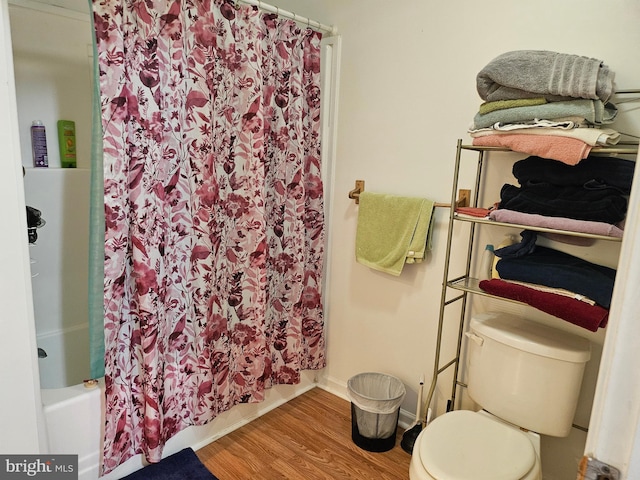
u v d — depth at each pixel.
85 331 2.34
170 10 1.55
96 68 1.41
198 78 1.66
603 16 1.46
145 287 1.56
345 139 2.26
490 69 1.41
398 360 2.19
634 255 0.39
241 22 1.79
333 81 2.26
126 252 1.57
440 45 1.86
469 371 1.74
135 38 1.49
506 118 1.41
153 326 1.60
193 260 1.76
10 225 1.29
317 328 2.40
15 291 1.33
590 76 1.25
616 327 0.41
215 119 1.79
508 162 1.72
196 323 1.80
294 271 2.18
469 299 1.90
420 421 2.02
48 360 2.22
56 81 2.18
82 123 2.29
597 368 1.57
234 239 1.94
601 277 1.34
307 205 2.28
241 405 2.13
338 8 2.20
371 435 1.96
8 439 1.38
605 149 1.27
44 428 1.47
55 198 2.18
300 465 1.87
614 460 0.43
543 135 1.34
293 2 2.40
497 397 1.61
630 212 0.40
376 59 2.08
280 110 2.01
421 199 1.93
